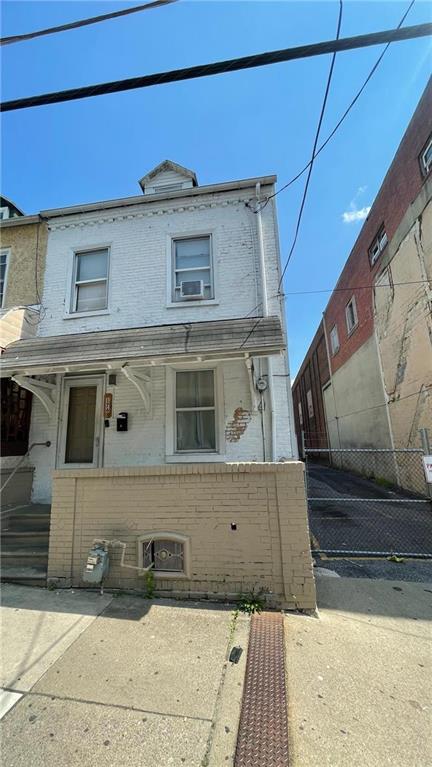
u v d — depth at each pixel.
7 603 3.80
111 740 2.06
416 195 9.80
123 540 4.16
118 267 7.27
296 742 2.05
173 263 7.16
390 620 3.51
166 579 3.98
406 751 2.00
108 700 2.38
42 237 7.77
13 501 6.21
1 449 6.12
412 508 8.95
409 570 4.89
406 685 2.55
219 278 6.88
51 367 5.48
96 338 6.09
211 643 3.04
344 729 2.15
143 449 6.41
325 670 2.70
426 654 2.93
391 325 11.68
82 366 5.42
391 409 11.86
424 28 2.90
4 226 7.95
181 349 5.23
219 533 3.97
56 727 2.15
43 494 6.54
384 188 11.75
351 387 15.98
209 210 7.23
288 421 6.06
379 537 6.55
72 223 7.68
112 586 4.14
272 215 7.00
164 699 2.39
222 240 7.04
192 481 4.11
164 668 2.71
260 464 3.97
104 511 4.26
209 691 2.46
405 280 10.58
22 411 6.68
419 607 3.79
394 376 11.56
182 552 4.03
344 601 3.93
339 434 18.22
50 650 2.94
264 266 6.72
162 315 6.89
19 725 2.17
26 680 2.57
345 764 1.91
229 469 4.02
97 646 3.00
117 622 3.39
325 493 10.89
